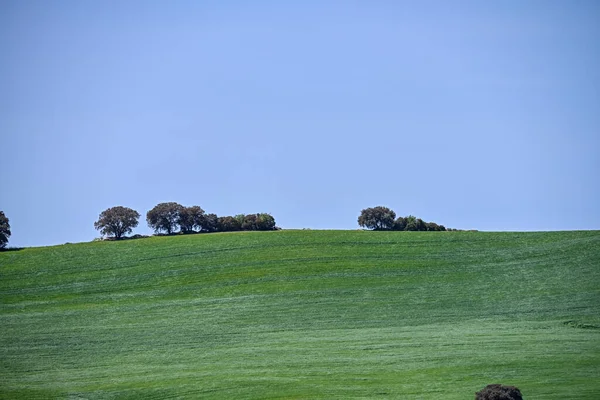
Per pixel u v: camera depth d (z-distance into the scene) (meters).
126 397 52.00
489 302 77.06
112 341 68.81
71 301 84.00
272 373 55.69
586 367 53.03
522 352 57.97
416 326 69.62
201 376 55.97
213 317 75.88
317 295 82.31
